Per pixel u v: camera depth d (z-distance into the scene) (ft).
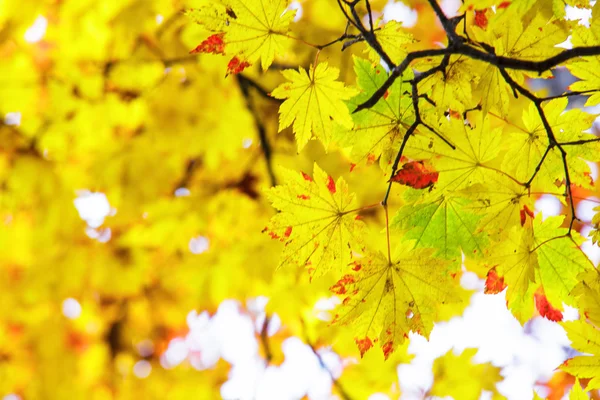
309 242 5.08
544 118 4.97
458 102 5.05
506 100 5.05
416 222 5.09
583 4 4.91
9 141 9.71
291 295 9.29
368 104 4.83
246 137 10.00
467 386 8.82
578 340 5.10
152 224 10.02
